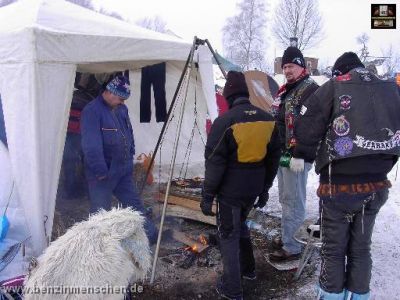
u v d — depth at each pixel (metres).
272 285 3.29
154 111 5.62
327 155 2.55
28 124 3.07
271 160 2.96
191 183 5.06
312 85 3.28
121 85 3.40
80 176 4.71
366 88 2.47
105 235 2.06
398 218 4.66
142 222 2.24
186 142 5.86
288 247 3.60
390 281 3.29
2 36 3.12
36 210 3.12
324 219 2.69
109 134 3.46
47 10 3.81
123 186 3.80
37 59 2.99
